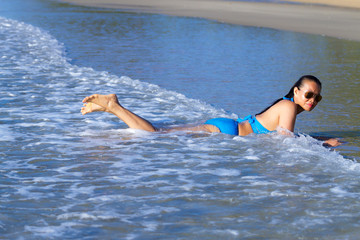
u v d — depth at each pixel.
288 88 24.98
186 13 71.06
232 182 12.37
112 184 12.12
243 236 9.45
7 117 18.48
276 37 47.66
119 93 23.34
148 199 11.19
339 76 28.56
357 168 13.54
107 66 30.62
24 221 9.95
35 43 39.25
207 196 11.41
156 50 37.47
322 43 44.28
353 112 20.45
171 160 14.14
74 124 17.84
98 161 13.94
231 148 15.32
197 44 41.25
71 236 9.38
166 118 19.11
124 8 77.69
